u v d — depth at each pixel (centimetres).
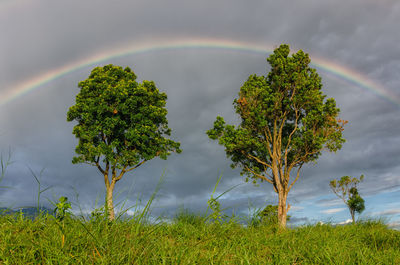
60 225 333
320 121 1897
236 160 2083
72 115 1922
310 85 1928
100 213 365
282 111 2028
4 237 304
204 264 314
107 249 292
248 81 1988
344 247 461
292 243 454
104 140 1997
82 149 1867
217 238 425
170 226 454
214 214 458
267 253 412
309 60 2000
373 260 405
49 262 260
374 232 594
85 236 326
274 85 1991
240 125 2020
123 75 2152
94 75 2062
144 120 1978
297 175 1939
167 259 302
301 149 1922
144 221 379
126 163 1886
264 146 2002
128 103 1948
